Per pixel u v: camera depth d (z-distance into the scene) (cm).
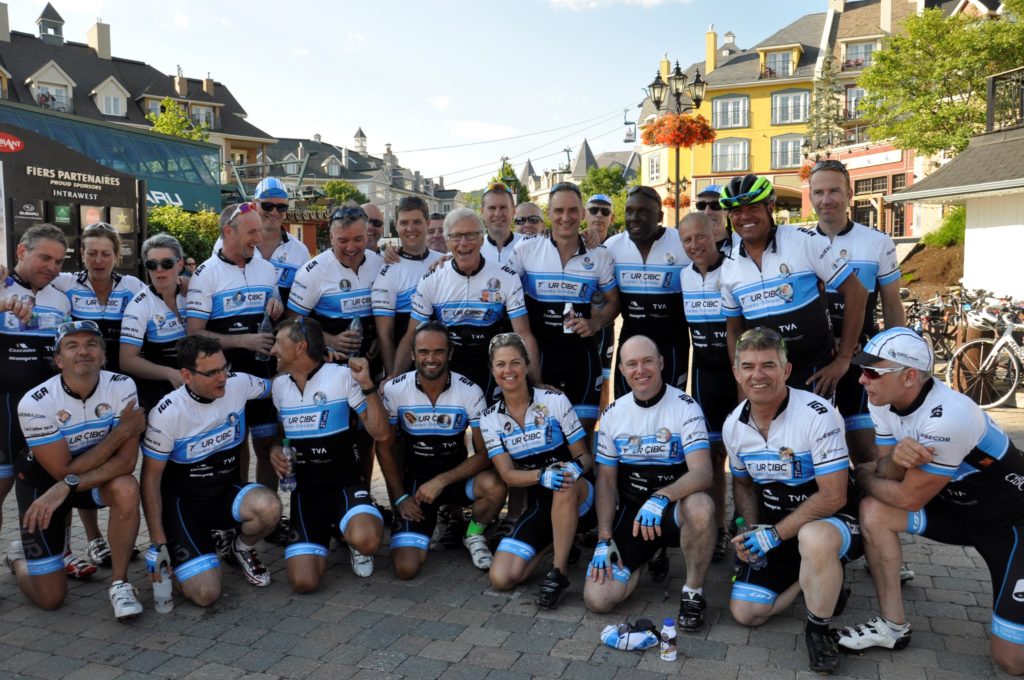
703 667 303
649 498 358
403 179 9581
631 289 466
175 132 3697
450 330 463
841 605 341
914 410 296
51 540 364
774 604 336
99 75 4684
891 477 311
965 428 284
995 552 300
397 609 367
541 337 482
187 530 380
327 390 403
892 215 2769
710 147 4338
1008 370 801
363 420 408
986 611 348
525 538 386
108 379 378
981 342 798
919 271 1845
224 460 395
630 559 359
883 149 2761
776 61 4250
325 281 470
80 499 381
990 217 1158
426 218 495
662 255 454
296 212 2541
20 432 405
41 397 356
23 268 402
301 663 314
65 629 350
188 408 376
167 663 315
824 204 427
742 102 4253
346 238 453
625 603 369
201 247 1908
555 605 364
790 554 336
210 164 2656
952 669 297
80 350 353
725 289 398
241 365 459
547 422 397
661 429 370
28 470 374
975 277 1195
